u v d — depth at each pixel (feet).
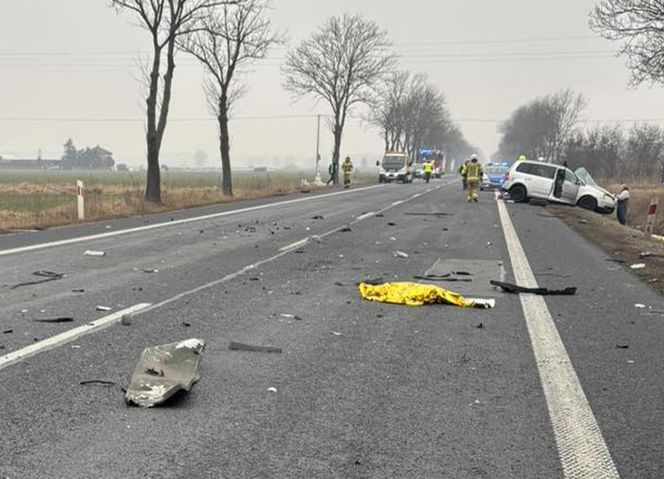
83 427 13.30
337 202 90.27
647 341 20.80
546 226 60.70
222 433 13.17
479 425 13.80
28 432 13.00
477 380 16.74
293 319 23.09
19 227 53.21
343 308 25.07
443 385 16.31
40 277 30.71
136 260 36.55
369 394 15.61
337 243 45.24
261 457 12.12
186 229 53.36
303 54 167.84
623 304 26.53
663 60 63.16
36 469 11.44
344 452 12.40
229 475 11.35
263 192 112.98
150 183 78.28
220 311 24.12
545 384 16.48
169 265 34.94
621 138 176.35
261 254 39.47
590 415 14.47
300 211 73.77
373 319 23.35
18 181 206.49
